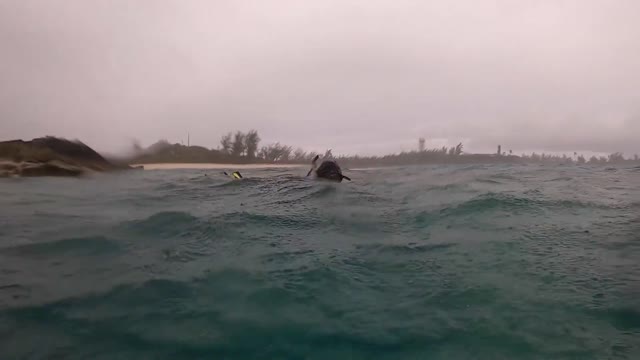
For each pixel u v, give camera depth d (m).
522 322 2.02
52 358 1.73
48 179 8.77
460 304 2.23
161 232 3.80
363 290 2.44
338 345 1.85
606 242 3.31
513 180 7.66
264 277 2.63
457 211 4.59
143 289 2.44
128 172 11.62
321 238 3.62
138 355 1.76
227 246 3.36
